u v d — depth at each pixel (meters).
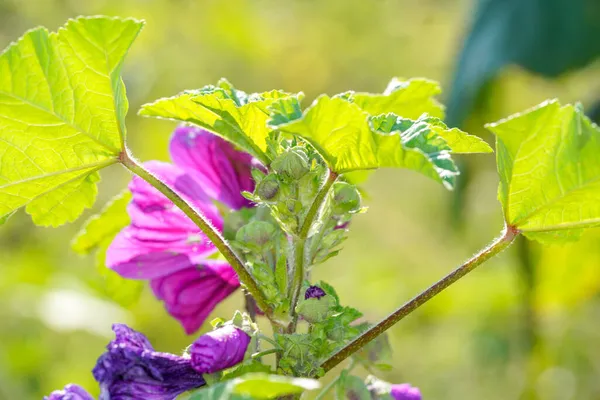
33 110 0.59
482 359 1.52
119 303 0.71
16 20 1.82
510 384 1.60
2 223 0.62
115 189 1.62
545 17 1.27
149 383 0.58
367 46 2.29
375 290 1.75
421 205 2.02
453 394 1.63
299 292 0.60
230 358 0.58
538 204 0.61
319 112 0.56
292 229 0.60
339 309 0.61
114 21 0.58
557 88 1.66
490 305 1.50
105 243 0.70
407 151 0.56
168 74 1.82
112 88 0.60
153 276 0.64
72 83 0.59
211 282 0.64
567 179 0.60
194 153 0.64
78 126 0.60
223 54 1.96
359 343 0.60
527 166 0.60
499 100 1.38
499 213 1.85
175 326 1.40
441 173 0.56
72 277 1.31
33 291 1.25
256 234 0.60
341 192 0.60
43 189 0.62
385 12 2.32
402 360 1.69
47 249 1.48
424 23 2.33
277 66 2.18
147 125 1.67
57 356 1.31
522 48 1.27
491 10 1.31
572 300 1.37
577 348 1.48
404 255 1.98
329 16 2.28
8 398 1.21
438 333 1.68
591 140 0.59
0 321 1.29
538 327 1.43
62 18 1.84
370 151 0.57
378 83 2.33
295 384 0.54
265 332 1.31
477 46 1.31
